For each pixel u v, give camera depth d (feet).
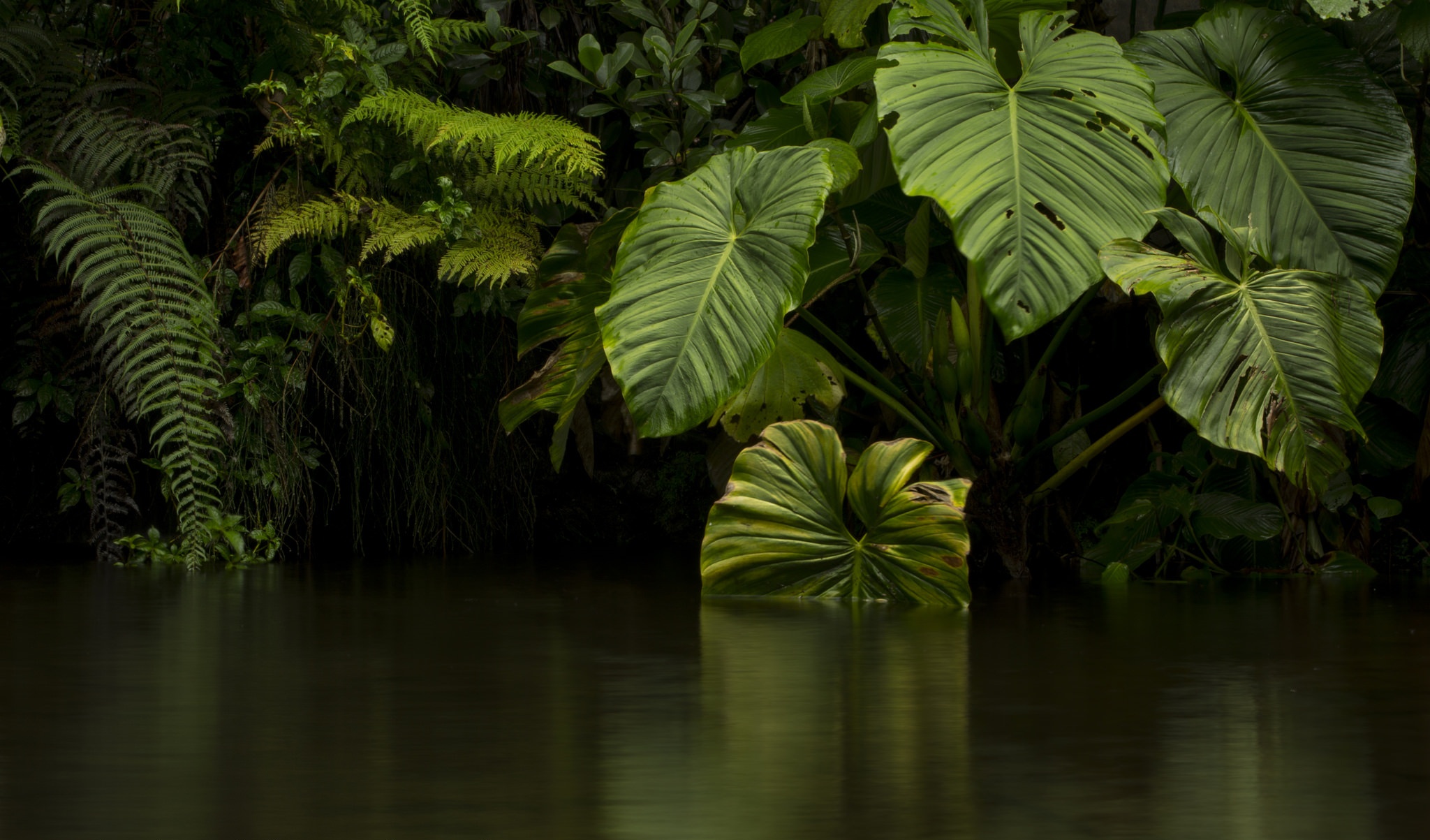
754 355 12.74
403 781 4.95
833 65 16.96
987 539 16.57
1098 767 5.23
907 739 5.80
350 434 17.78
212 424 16.01
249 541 16.87
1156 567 16.85
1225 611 11.52
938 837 4.21
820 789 4.85
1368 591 13.75
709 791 4.81
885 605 12.09
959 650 8.84
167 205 17.01
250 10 17.15
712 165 13.64
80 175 16.37
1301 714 6.39
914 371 16.76
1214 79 15.75
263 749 5.56
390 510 18.13
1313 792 4.82
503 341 19.16
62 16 17.47
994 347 17.70
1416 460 17.29
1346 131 15.33
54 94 16.65
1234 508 16.21
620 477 20.76
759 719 6.27
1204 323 13.19
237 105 18.31
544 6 19.83
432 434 18.33
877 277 18.81
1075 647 9.02
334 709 6.48
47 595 12.27
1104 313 18.65
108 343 16.85
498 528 19.58
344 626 10.05
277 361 16.92
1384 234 15.06
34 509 18.98
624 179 19.56
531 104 19.90
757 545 12.85
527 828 4.30
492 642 9.16
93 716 6.27
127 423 17.79
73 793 4.77
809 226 12.83
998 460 15.61
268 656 8.38
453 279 17.58
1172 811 4.53
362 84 17.47
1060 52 13.67
